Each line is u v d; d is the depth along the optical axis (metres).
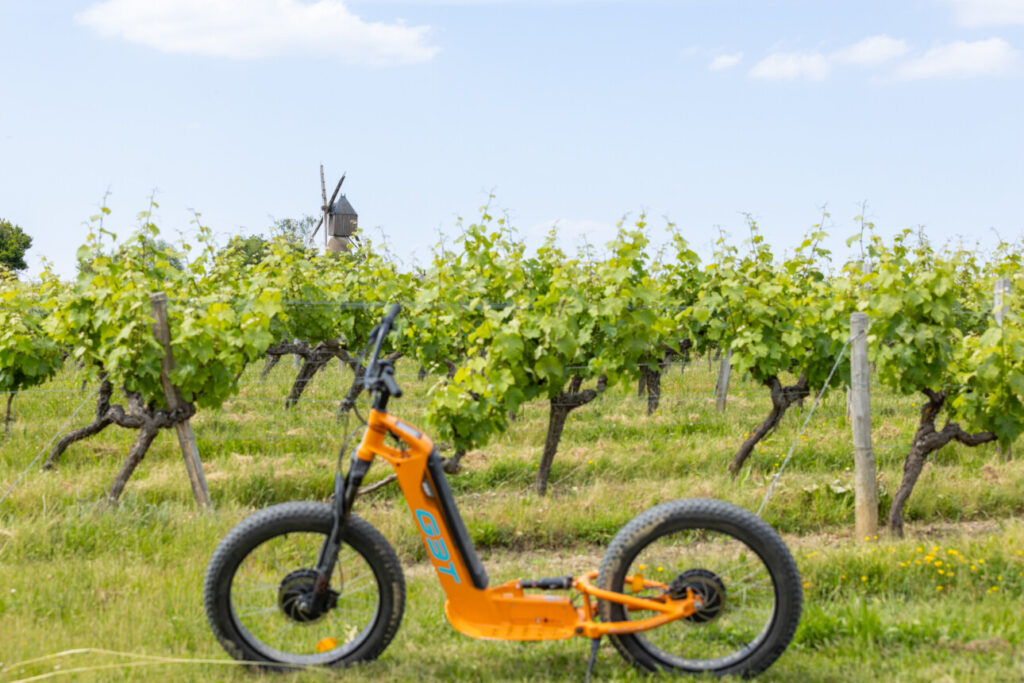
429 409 6.84
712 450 7.85
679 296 11.09
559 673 3.45
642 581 3.39
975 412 6.06
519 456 7.91
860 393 5.52
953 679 3.27
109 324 6.76
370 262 11.34
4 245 50.28
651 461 7.51
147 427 6.23
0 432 8.99
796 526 5.96
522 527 5.72
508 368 7.05
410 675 3.41
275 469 7.12
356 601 3.61
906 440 8.27
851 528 5.93
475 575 3.43
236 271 10.73
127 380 6.17
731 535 3.36
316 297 10.57
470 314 9.17
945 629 3.71
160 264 8.04
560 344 6.92
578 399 6.99
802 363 7.57
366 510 6.30
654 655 3.40
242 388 11.60
